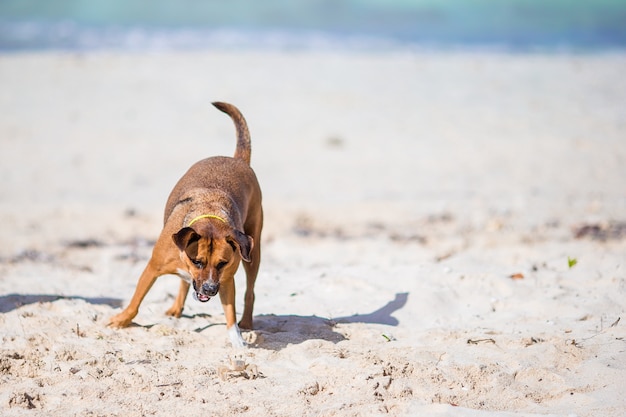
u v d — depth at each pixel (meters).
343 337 7.91
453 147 20.59
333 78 28.06
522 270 10.09
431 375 6.79
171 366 6.96
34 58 29.77
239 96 25.05
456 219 14.72
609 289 9.23
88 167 18.61
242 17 46.28
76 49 33.84
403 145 20.75
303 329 8.09
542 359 7.11
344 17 47.69
